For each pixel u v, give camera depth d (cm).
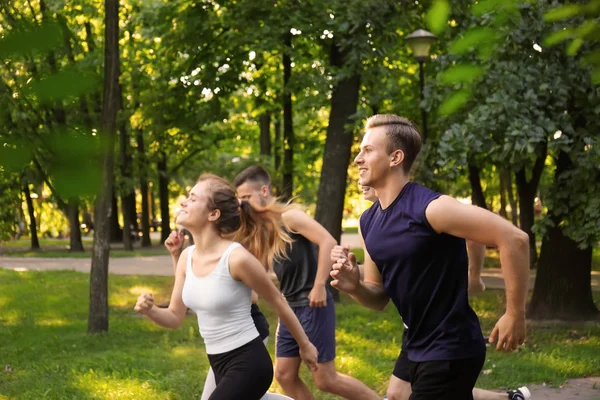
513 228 302
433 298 321
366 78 1316
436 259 318
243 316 366
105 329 1010
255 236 426
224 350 364
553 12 297
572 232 977
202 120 1470
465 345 320
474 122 921
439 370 320
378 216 332
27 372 748
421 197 318
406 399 403
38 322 1141
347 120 1348
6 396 645
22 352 876
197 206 366
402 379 405
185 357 800
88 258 2673
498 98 908
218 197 366
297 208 479
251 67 1556
